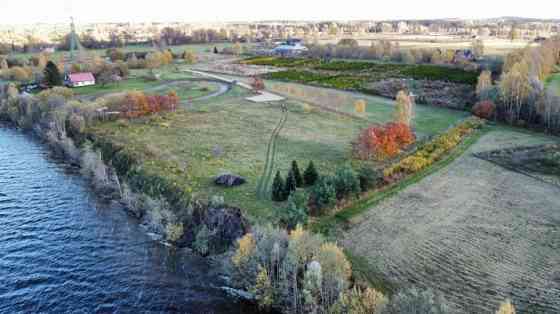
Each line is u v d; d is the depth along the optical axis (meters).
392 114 114.62
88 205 72.25
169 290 51.09
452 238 54.47
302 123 106.56
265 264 47.16
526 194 66.56
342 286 41.75
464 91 137.12
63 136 98.06
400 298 35.97
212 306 48.28
